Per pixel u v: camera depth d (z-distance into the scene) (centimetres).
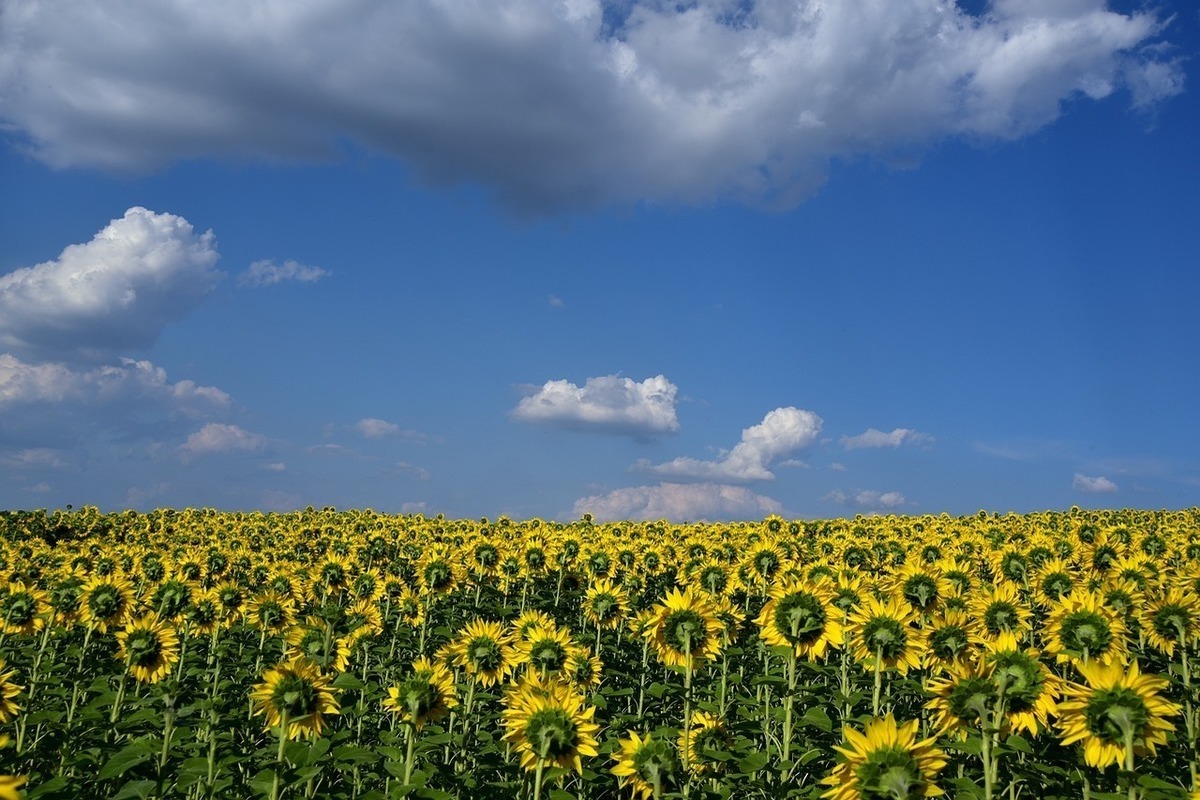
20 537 2995
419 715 854
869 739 554
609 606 1353
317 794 858
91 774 918
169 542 2805
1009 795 775
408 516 3462
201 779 822
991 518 3209
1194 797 612
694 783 820
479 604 1712
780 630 905
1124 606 1125
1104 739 659
